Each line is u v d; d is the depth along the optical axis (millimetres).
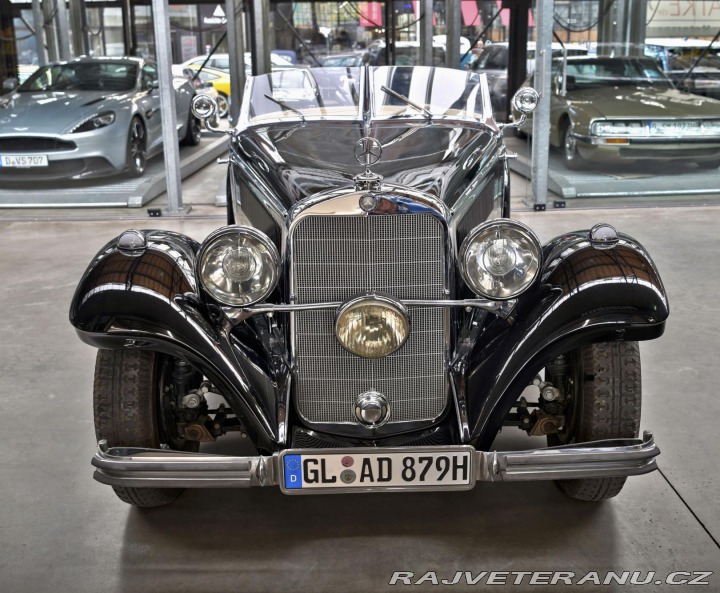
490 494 2922
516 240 2436
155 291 2543
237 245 2422
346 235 2490
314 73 3775
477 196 3084
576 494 2793
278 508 2867
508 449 3211
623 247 2656
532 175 7344
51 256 6074
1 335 4504
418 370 2607
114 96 7781
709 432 3299
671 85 7980
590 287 2510
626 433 2619
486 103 3773
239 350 2564
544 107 7141
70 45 8109
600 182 7652
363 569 2508
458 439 2496
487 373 2531
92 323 2486
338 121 3646
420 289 2549
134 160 7781
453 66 9781
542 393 2752
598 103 7609
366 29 10773
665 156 7527
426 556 2566
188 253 2809
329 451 2312
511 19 9953
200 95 3664
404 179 2857
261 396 2516
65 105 7590
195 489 3004
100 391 2621
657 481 2959
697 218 6895
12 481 3039
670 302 4816
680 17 7828
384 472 2330
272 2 10664
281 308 2518
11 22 8031
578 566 2494
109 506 2887
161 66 7156
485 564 2516
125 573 2502
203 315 2561
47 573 2502
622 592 2371
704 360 4000
